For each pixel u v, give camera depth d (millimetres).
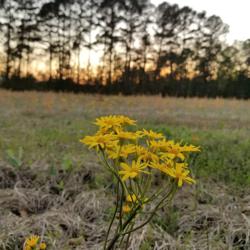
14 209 2664
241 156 3846
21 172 3334
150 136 1165
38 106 10664
